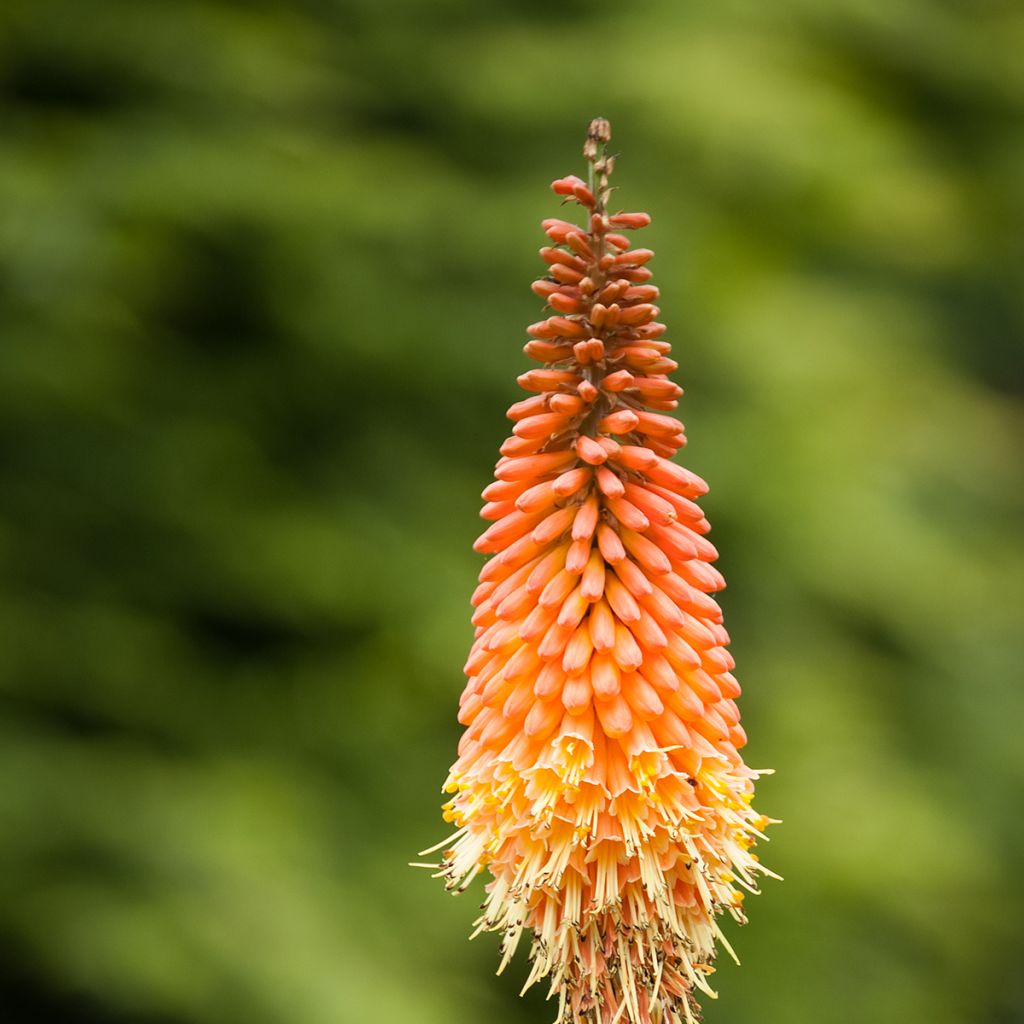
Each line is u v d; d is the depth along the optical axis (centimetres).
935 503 1692
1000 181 1920
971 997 1476
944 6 1888
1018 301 2117
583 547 365
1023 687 1633
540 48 1471
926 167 1678
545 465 372
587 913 356
